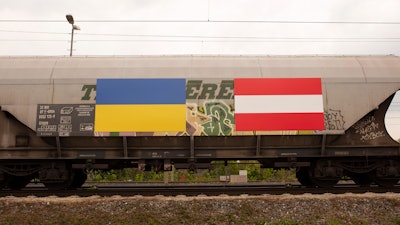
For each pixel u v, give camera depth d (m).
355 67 11.23
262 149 10.99
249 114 10.58
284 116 10.61
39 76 10.85
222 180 19.77
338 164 11.13
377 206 8.77
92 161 10.90
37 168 10.91
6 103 10.67
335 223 7.74
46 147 10.85
